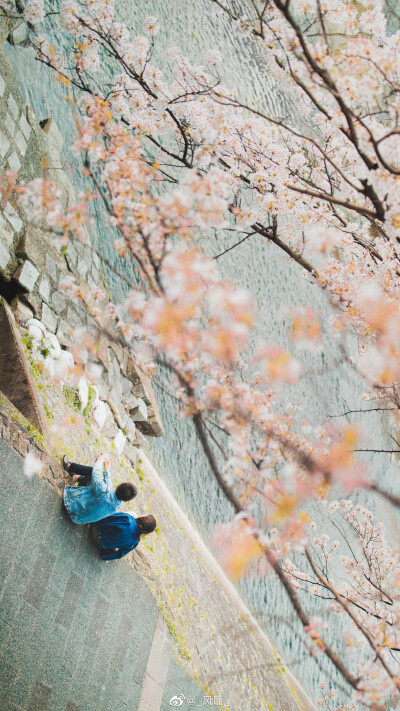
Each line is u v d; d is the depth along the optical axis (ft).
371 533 27.96
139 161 17.49
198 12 56.49
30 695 15.84
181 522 31.32
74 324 25.13
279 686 33.99
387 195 17.01
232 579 35.06
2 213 21.54
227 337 13.69
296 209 22.29
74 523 18.74
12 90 23.34
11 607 15.80
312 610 42.47
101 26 20.90
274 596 39.09
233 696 26.89
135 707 20.03
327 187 25.05
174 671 22.72
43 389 21.35
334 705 41.01
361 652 46.83
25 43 28.71
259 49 68.59
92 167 19.47
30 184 15.20
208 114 22.22
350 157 23.84
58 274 24.64
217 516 35.99
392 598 23.90
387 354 17.22
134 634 20.81
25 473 17.25
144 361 17.63
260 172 21.79
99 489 18.66
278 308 52.01
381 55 15.40
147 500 28.07
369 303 17.60
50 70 30.66
